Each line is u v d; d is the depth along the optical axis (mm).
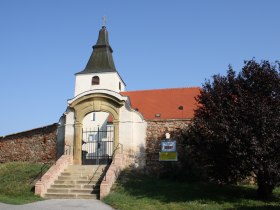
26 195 18562
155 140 23750
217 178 17891
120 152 23281
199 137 17359
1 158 28812
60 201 17016
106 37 45781
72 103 24562
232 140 15648
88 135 31453
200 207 15039
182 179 21234
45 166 24016
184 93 38656
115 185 19484
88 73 42938
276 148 15461
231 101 17094
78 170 21797
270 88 16969
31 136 27328
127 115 23859
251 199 16906
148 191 18234
